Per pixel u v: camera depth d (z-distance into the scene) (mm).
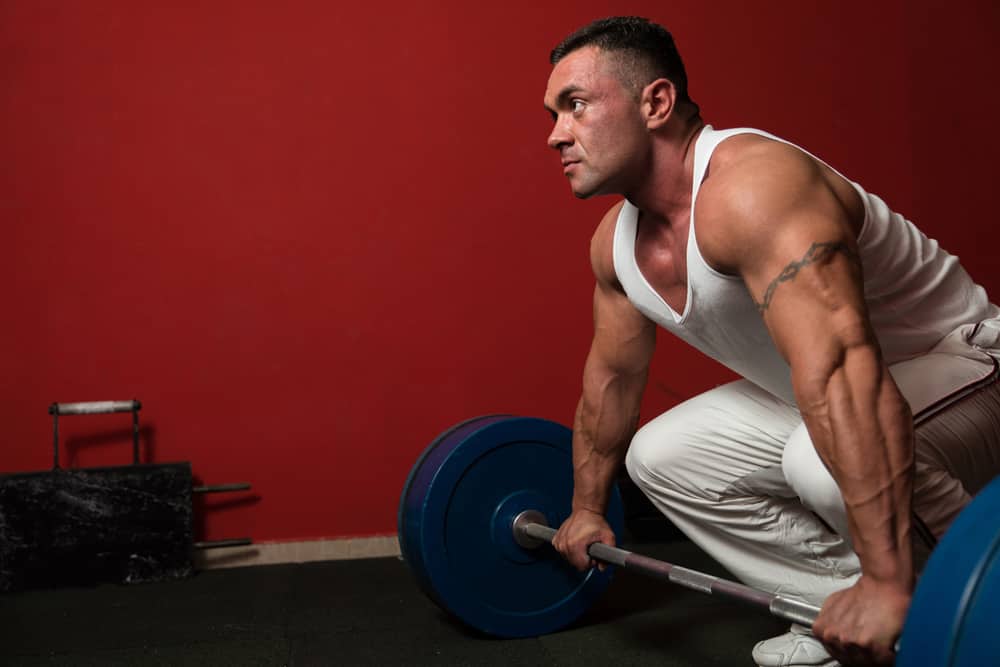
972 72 2791
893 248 1144
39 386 2293
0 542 2102
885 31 2746
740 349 1193
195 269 2369
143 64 2359
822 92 2705
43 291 2299
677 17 2627
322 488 2408
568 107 1130
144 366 2342
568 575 1687
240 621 1805
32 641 1699
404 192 2469
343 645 1624
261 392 2389
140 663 1547
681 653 1532
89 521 2154
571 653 1551
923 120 2760
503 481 1642
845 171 2711
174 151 2367
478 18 2518
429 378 2465
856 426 837
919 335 1212
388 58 2473
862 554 838
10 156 2289
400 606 1893
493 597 1624
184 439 2352
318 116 2434
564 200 2553
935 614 688
